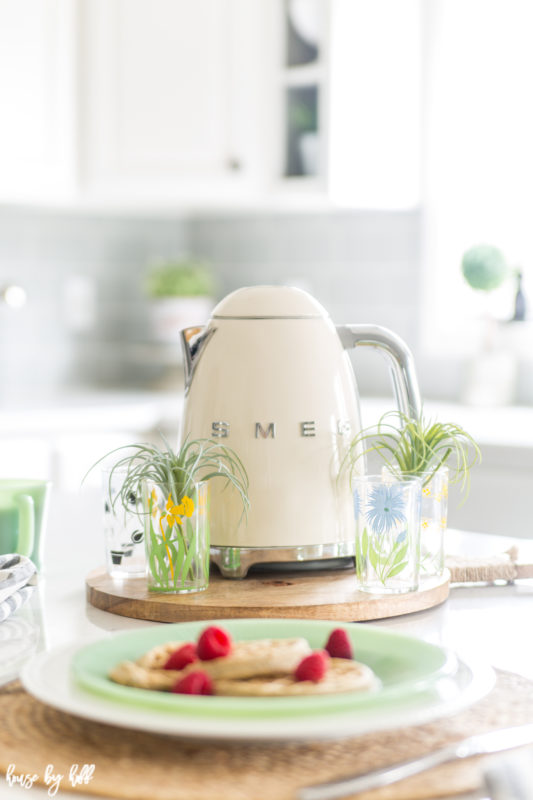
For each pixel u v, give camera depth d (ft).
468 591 3.41
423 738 2.04
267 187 9.05
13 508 3.47
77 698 2.01
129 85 9.16
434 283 10.15
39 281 10.46
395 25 9.41
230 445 3.26
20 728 2.11
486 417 8.54
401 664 2.30
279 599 2.97
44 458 8.31
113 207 10.61
